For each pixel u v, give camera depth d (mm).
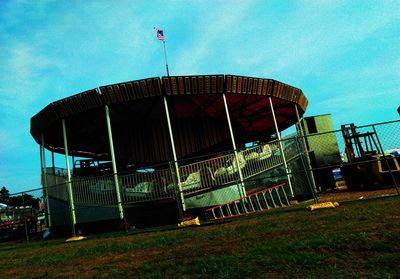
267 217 9094
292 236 5715
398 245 4250
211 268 4270
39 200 20891
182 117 19203
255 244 5488
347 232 5309
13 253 9695
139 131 19266
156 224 13375
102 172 21328
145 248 6840
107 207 13039
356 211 7410
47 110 15352
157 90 14070
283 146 15078
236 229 7469
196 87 14367
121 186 12328
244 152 14047
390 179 14055
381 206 7621
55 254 8031
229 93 15172
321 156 19031
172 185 12133
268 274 3805
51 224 15398
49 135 18094
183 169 13148
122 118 17625
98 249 7613
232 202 12281
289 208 10734
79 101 14484
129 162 20562
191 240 6953
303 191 14508
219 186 13219
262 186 14008
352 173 15805
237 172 13438
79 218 13602
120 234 10602
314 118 19562
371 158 14352
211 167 13219
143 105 16047
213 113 19094
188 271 4352
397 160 13789
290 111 20125
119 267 5355
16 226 19609
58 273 5625
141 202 12844
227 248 5516
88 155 24172
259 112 19766
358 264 3777
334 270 3658
